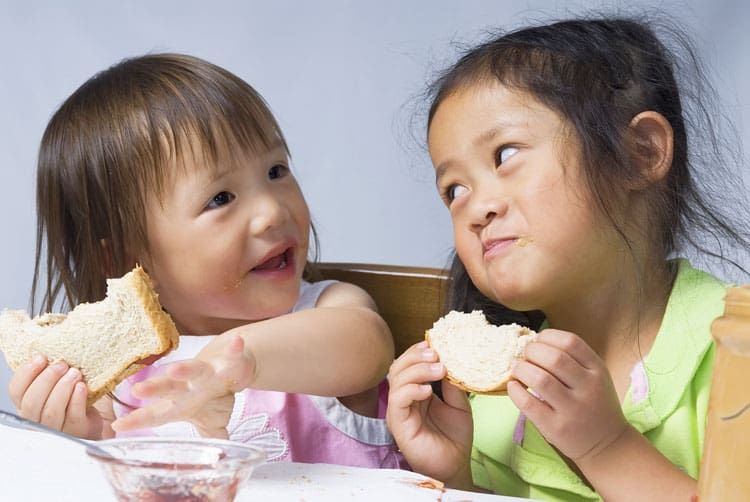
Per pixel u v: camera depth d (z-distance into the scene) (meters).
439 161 1.25
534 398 1.01
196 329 1.52
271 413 1.43
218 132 1.39
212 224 1.40
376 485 0.88
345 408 1.46
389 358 1.39
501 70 1.21
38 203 1.57
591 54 1.24
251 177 1.42
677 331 1.23
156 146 1.39
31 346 1.10
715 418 0.62
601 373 1.02
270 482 0.88
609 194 1.18
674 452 1.20
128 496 0.69
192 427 1.36
